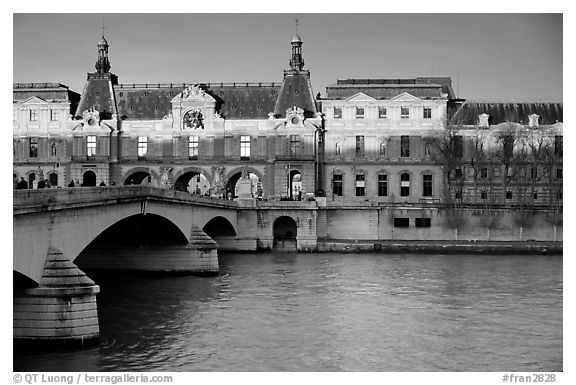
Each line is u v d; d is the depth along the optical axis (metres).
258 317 60.66
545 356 49.84
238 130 133.12
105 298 68.88
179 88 139.12
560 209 117.88
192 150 134.38
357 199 128.62
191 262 84.50
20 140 136.50
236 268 92.81
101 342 50.75
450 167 127.81
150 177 135.25
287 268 92.88
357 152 131.88
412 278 83.69
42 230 46.22
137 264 84.94
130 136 135.38
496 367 47.25
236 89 137.38
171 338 52.81
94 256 85.69
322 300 68.75
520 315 62.44
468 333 55.91
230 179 136.88
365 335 55.00
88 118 134.88
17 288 46.16
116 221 61.09
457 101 134.88
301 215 115.75
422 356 49.50
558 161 125.12
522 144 125.88
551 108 130.38
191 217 86.06
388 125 131.12
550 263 99.00
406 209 121.00
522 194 126.25
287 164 130.50
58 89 137.88
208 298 69.25
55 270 46.59
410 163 130.38
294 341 52.91
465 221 119.94
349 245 114.50
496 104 132.12
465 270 91.00
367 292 73.50
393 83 135.12
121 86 140.38
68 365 44.56
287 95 134.75
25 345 46.12
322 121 132.12
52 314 45.94
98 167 134.50
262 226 115.88
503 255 109.81
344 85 133.88
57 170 135.50
